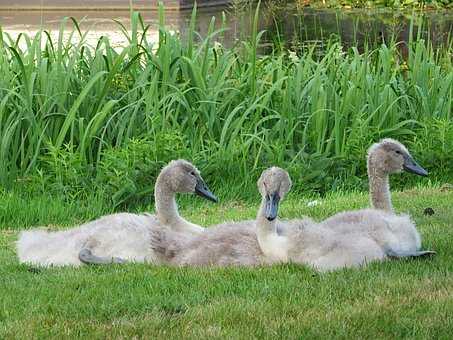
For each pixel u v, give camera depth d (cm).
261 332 703
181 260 912
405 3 3284
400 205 1208
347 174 1425
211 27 1586
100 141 1381
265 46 2239
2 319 750
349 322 718
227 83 1534
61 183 1316
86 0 3381
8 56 1577
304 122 1502
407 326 711
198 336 696
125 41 2434
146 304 770
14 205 1250
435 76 1587
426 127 1474
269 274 842
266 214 873
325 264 852
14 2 3391
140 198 1325
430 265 863
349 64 1650
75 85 1475
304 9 3300
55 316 748
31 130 1379
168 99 1479
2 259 994
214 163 1391
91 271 880
